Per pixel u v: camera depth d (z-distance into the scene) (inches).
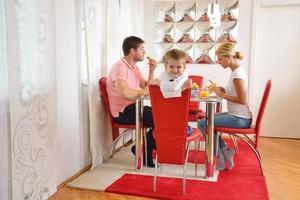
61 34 95.0
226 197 88.2
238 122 104.0
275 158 128.9
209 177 103.9
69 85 101.0
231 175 106.7
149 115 110.8
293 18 160.9
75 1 103.2
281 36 163.3
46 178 86.0
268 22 163.9
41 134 82.3
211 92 109.6
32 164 79.3
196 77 157.5
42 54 81.1
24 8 73.7
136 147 111.1
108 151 128.0
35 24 77.9
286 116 167.2
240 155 132.2
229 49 102.3
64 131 98.7
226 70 169.5
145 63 177.6
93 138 113.5
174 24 172.9
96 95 116.1
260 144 153.3
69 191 93.8
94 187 95.9
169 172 110.0
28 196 78.4
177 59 89.4
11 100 70.8
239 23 164.2
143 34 176.6
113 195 91.3
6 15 68.4
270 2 159.0
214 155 107.0
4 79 70.1
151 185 97.4
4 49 69.6
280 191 94.4
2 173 71.3
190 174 107.8
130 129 123.1
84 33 108.4
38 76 79.9
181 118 86.5
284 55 164.1
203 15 168.6
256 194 90.4
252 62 164.9
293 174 109.5
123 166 117.3
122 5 141.5
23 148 75.5
